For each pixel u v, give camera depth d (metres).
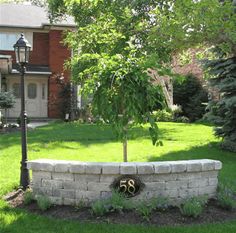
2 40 24.12
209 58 12.16
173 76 6.03
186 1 6.43
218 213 5.35
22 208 5.52
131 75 5.67
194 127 17.20
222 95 12.16
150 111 5.87
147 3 10.34
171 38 7.21
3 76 23.45
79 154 10.10
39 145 11.18
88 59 6.73
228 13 6.62
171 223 4.96
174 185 5.50
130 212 5.18
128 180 5.36
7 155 9.64
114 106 5.73
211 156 10.25
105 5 10.56
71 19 24.55
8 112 23.58
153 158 9.76
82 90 6.07
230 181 7.29
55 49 24.28
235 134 11.54
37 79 24.11
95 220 5.01
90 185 5.41
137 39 8.17
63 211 5.33
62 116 22.38
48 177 5.60
